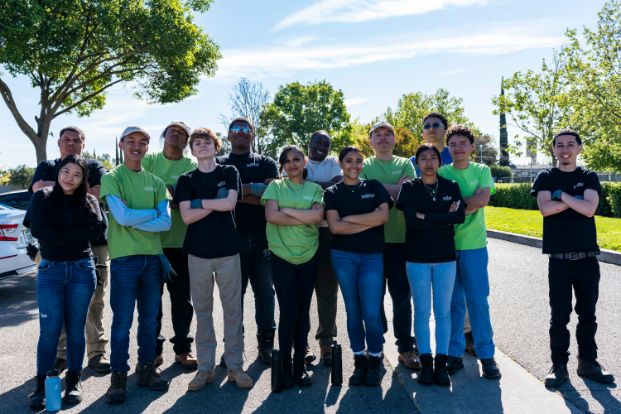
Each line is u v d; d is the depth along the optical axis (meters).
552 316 4.29
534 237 12.52
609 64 20.33
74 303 4.17
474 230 4.55
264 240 5.09
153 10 18.67
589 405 3.79
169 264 4.52
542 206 4.31
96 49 18.91
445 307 4.38
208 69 22.00
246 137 5.31
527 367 4.58
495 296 7.16
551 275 4.32
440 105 52.44
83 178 4.15
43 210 4.05
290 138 61.03
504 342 5.24
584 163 21.73
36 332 6.17
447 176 4.74
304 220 4.36
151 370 4.40
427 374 4.32
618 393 3.98
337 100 63.09
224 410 3.94
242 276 5.07
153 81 21.52
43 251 4.13
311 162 5.51
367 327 4.39
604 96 20.22
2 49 15.72
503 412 3.74
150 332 4.41
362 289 4.43
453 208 4.30
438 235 4.37
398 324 4.79
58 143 5.04
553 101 25.33
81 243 4.22
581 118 21.36
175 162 5.15
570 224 4.25
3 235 7.86
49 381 3.96
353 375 4.42
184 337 4.90
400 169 5.10
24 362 5.10
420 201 4.40
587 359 4.28
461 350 4.63
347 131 62.38
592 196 4.19
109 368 4.82
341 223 4.41
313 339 5.75
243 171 5.29
